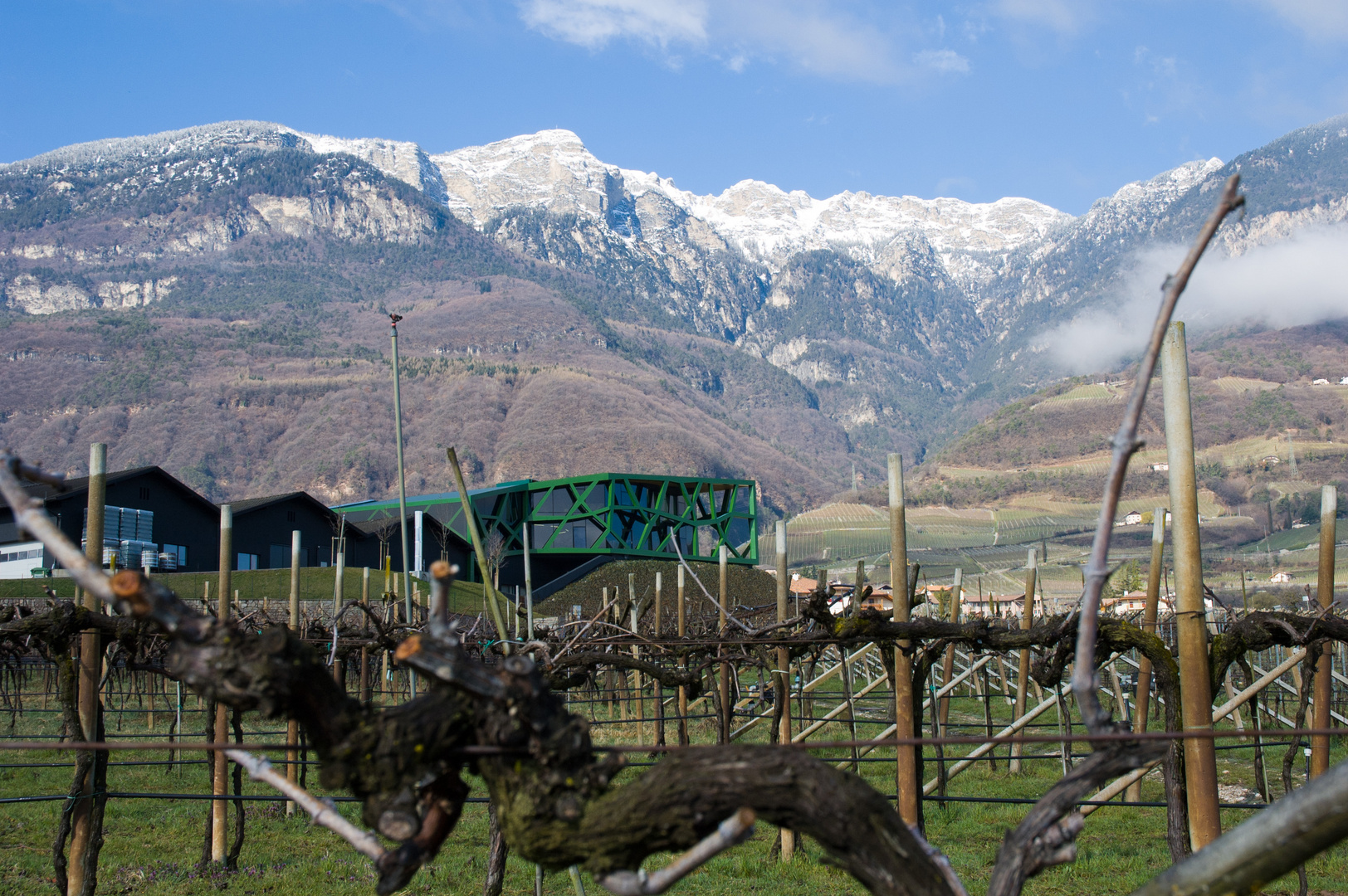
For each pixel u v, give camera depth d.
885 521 188.00
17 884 11.37
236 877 11.95
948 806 16.12
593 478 59.00
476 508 60.19
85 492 43.03
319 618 16.31
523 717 3.32
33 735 21.31
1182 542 7.66
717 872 12.32
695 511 62.47
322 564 54.53
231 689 3.24
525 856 3.38
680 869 3.21
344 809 15.67
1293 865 2.81
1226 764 19.94
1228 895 2.90
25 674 24.97
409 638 3.41
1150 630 12.51
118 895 11.30
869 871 3.11
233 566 50.00
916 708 10.27
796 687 21.00
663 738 17.31
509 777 3.38
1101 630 8.65
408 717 3.39
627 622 20.11
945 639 10.10
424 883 11.88
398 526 57.00
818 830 3.16
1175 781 7.80
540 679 3.42
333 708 3.38
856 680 35.03
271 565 52.12
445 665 3.35
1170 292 3.24
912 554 114.75
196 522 48.84
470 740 3.43
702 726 22.59
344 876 12.05
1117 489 3.50
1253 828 2.87
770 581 60.84
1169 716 8.13
